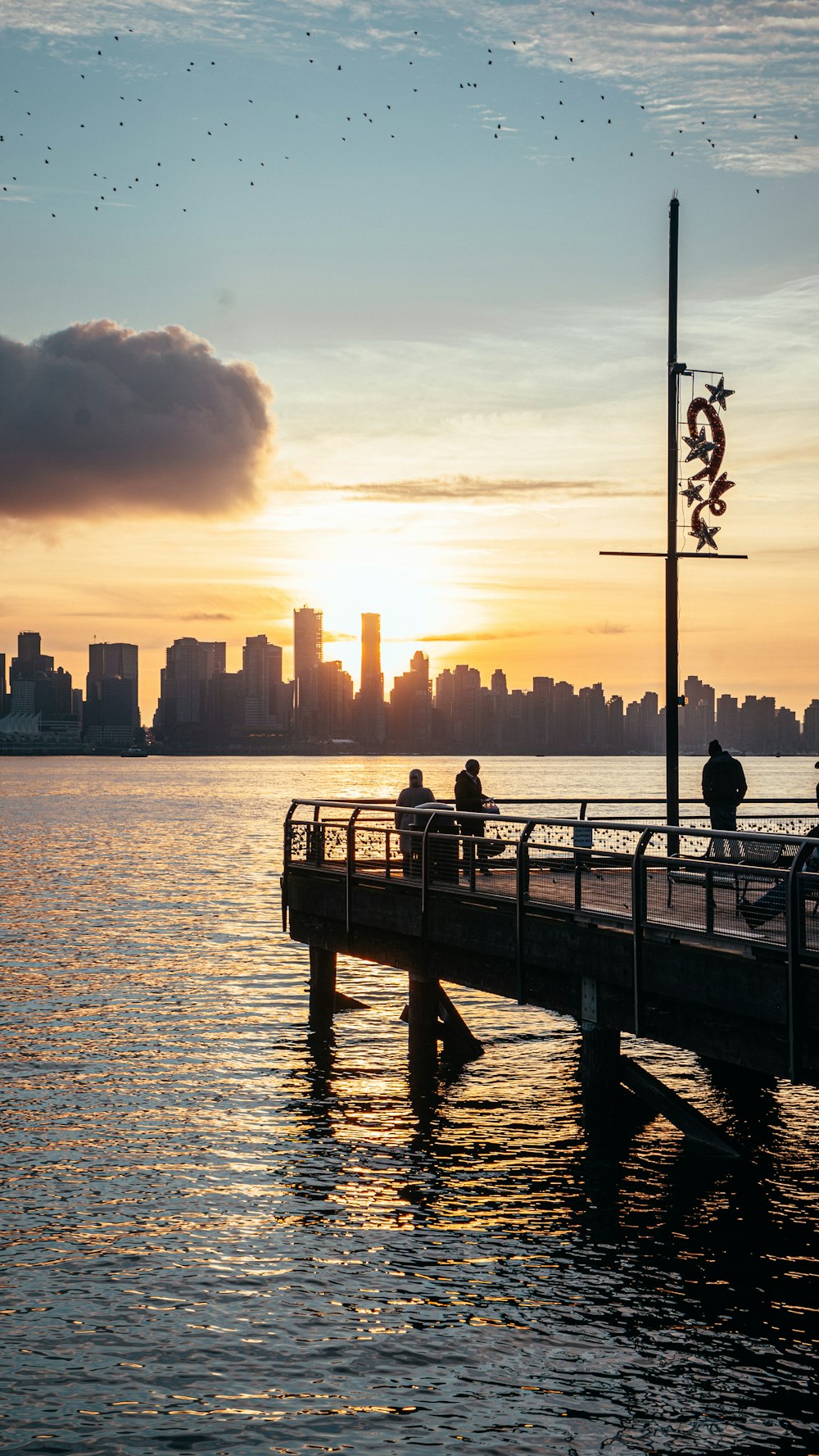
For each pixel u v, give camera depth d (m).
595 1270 14.45
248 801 170.88
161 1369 12.45
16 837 93.88
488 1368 12.34
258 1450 11.09
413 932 21.20
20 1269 14.68
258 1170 17.91
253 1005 29.88
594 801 24.97
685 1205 16.36
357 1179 17.50
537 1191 16.92
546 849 17.45
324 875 24.97
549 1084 22.47
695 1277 14.25
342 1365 12.46
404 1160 18.28
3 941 40.34
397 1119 20.31
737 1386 11.95
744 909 14.49
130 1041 25.92
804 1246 15.03
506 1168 17.88
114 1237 15.60
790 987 13.03
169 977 33.72
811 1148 18.64
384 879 22.42
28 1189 17.22
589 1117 18.95
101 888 56.66
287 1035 26.53
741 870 13.85
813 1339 12.81
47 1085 22.53
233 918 46.28
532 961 17.72
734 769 21.02
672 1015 15.08
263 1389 12.07
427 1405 11.74
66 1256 15.05
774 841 13.40
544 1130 19.62
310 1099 21.56
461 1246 15.17
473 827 22.03
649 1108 19.62
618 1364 12.38
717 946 14.47
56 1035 26.53
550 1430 11.30
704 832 14.44
